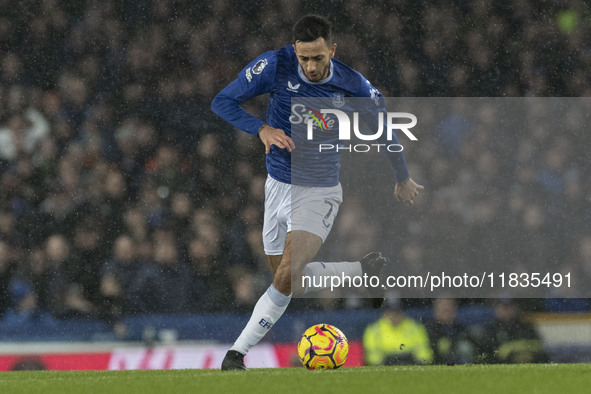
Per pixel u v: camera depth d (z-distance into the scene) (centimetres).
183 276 3098
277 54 1653
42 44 3525
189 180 3328
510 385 1046
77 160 3306
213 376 1264
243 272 3142
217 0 3672
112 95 3484
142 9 3612
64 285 3014
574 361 2720
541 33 3825
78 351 2547
